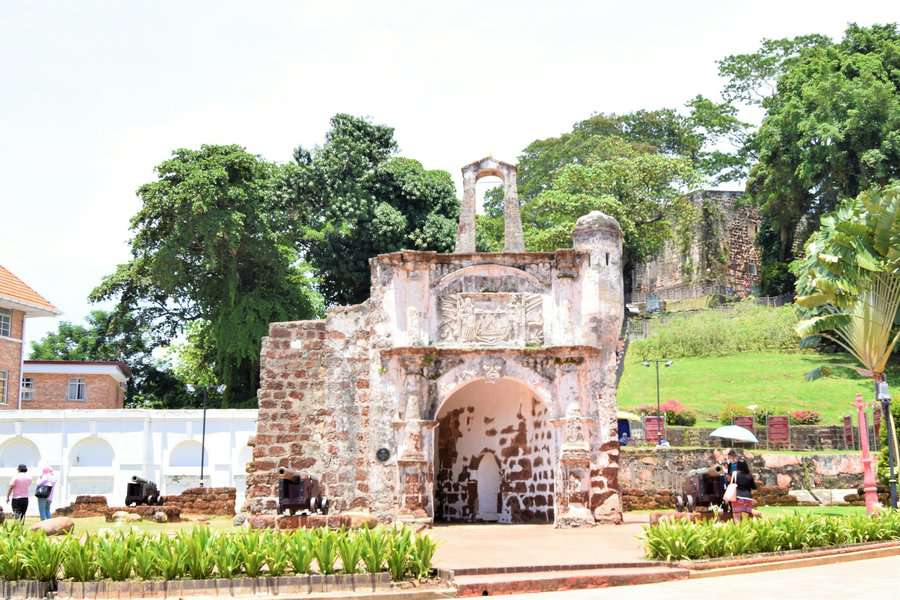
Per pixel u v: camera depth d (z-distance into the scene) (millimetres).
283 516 22891
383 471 26359
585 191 66375
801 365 57438
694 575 16859
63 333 72375
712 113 86812
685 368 58844
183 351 64062
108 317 65625
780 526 19188
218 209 51188
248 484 27094
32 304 49562
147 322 58781
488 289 27312
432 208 58344
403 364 26672
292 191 55125
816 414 45781
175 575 14953
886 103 61656
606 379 26953
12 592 14664
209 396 60875
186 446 40812
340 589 15141
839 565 18016
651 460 32781
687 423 47000
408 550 15859
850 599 13555
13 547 15281
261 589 14836
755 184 75312
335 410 27125
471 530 25109
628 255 70188
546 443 27906
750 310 69438
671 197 68875
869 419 41469
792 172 67000
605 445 26562
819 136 62844
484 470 30344
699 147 87812
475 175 30172
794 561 18000
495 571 16547
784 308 66812
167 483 40219
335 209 54938
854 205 31531
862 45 68875
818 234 32969
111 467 40219
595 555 18547
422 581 15781
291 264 56062
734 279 82625
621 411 45281
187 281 54000
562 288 27219
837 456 33438
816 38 83500
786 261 72875
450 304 27234
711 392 52594
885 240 28750
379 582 15383
